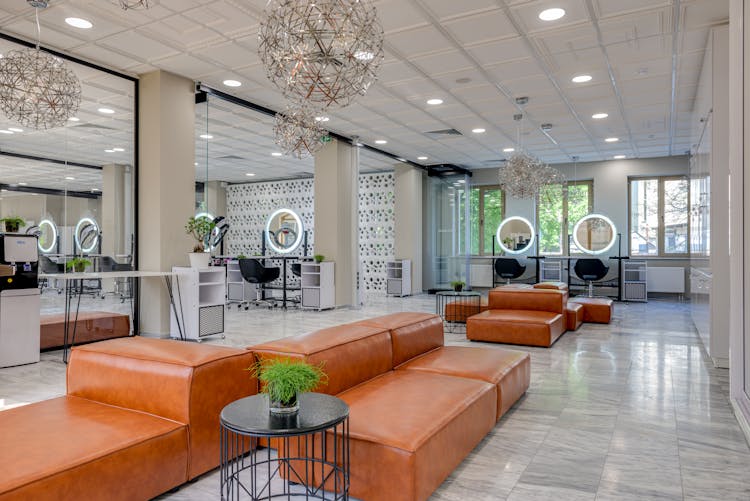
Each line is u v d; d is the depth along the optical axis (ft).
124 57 19.07
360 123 29.12
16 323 16.81
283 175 47.47
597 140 33.17
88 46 18.04
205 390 8.23
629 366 16.98
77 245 20.88
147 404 8.31
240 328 25.11
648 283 38.81
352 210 33.73
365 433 7.50
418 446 7.18
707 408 12.57
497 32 16.89
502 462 9.37
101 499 6.60
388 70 20.29
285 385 6.58
